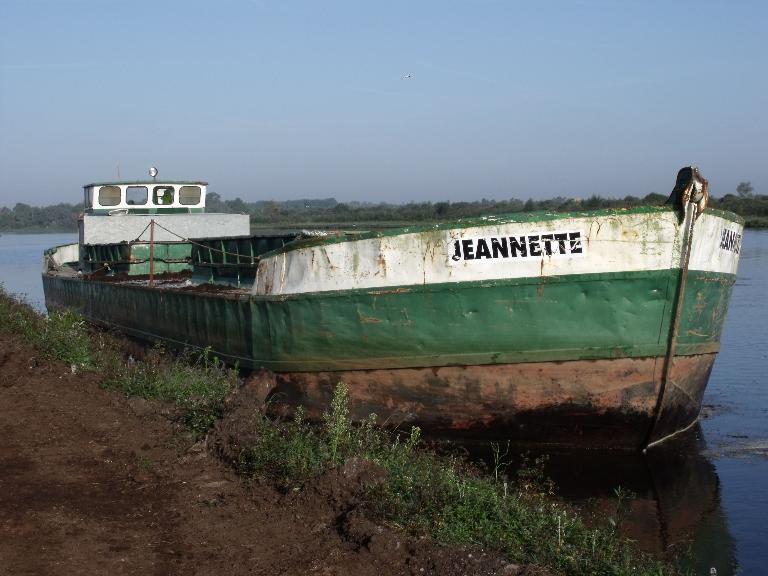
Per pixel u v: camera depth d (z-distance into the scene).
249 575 5.15
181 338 12.83
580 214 8.75
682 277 8.73
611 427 9.20
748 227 52.19
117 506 6.21
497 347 9.02
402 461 7.12
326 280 9.56
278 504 6.29
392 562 5.37
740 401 11.74
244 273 12.98
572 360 8.94
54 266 22.03
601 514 7.41
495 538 5.85
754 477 8.46
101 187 18.50
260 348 10.38
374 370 9.49
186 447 7.66
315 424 9.98
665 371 9.01
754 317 19.27
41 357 11.04
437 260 9.04
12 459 7.17
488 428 9.38
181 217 17.72
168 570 5.18
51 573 5.01
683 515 7.44
